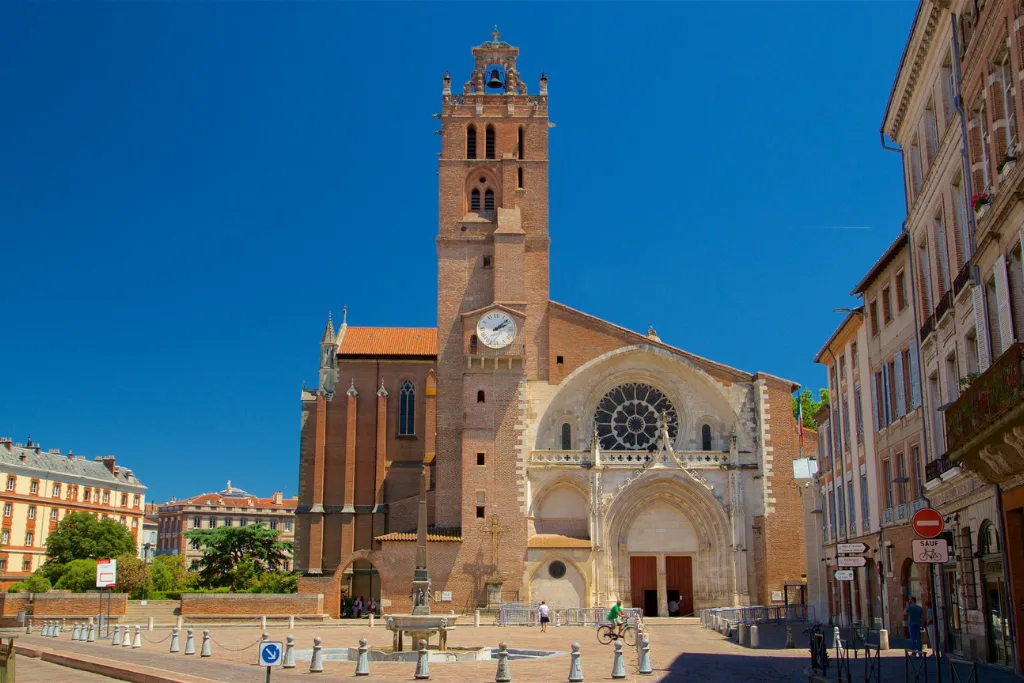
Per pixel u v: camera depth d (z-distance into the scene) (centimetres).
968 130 3052
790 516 6769
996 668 2848
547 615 5538
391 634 5494
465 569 6600
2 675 2153
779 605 6450
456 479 6988
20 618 6550
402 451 8988
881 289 4528
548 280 7312
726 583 6694
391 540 6706
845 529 5406
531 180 7525
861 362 4962
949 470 3234
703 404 7169
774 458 6881
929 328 3675
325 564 8619
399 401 9156
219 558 10562
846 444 5359
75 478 13438
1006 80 2752
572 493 6894
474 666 3341
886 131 4141
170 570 11225
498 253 7212
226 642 4725
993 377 2342
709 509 6812
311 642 4816
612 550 6744
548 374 7112
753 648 4041
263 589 9662
